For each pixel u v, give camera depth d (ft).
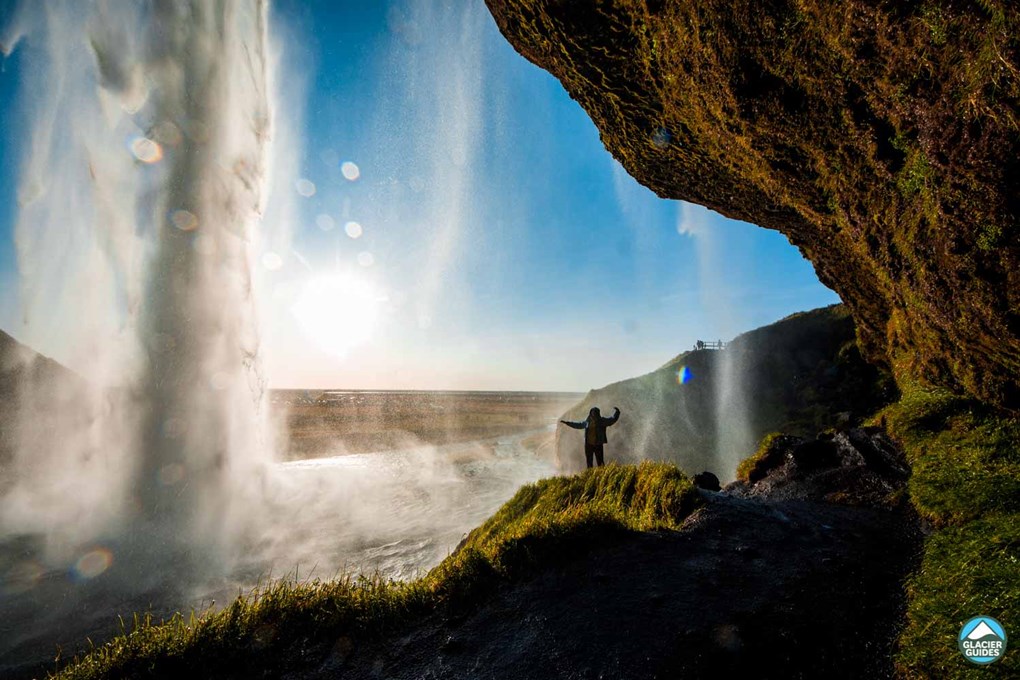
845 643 12.82
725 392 91.66
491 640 13.56
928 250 20.90
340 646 13.62
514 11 26.94
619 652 12.50
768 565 17.69
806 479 31.83
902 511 23.80
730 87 23.50
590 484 29.45
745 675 11.47
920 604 13.94
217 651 12.92
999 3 12.18
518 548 18.16
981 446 27.20
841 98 20.90
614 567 17.24
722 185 34.60
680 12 22.18
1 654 24.25
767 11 19.94
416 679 12.10
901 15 15.67
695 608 14.52
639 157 34.81
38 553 36.45
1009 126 13.66
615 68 27.09
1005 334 19.44
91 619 28.22
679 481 25.95
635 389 101.04
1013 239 15.93
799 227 38.29
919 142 18.65
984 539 16.97
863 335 57.16
